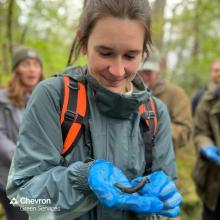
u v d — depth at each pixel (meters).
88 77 1.33
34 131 1.29
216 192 3.70
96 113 1.33
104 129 1.33
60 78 1.36
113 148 1.32
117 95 1.28
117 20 1.18
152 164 1.40
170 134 1.50
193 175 3.87
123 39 1.19
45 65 6.62
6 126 3.07
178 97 3.89
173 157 1.48
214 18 9.16
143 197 1.16
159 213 1.24
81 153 1.31
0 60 6.07
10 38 5.60
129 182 1.25
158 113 1.47
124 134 1.34
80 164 1.22
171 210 1.23
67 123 1.31
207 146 3.68
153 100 1.49
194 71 10.72
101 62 1.23
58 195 1.21
